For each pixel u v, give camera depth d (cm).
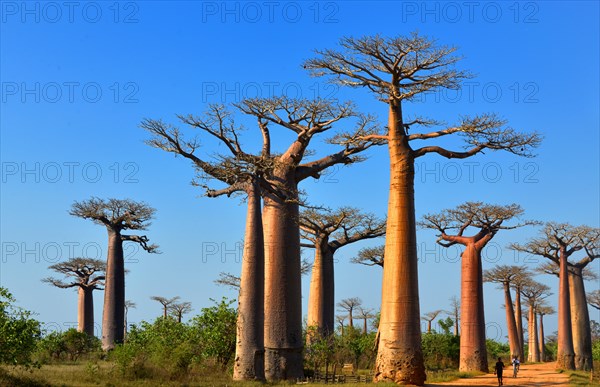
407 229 2114
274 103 2380
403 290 2078
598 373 2975
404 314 2069
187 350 2194
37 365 1831
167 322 2503
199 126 2266
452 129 2202
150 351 2272
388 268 2112
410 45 2094
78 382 1955
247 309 2161
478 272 3120
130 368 2128
